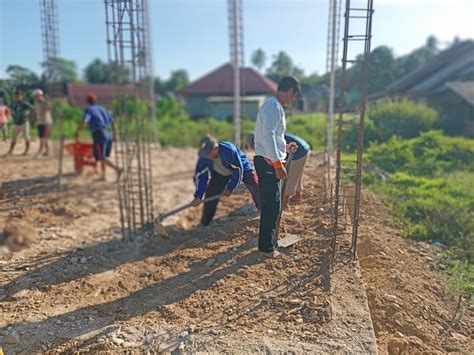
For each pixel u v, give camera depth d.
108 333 3.68
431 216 6.36
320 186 6.56
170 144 16.78
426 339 3.78
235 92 10.62
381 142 11.75
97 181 9.61
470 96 16.45
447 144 11.11
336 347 3.28
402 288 4.37
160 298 4.25
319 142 10.20
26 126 9.44
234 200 7.20
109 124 9.45
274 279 4.29
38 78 9.65
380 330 3.80
